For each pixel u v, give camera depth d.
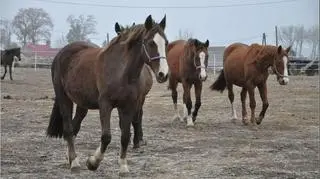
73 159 8.21
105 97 7.35
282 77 13.27
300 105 18.88
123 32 7.46
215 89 15.88
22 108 17.23
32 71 39.25
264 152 10.05
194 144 10.88
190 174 8.05
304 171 8.41
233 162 9.05
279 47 13.19
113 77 7.26
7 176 7.79
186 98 13.46
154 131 12.71
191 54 13.11
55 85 8.61
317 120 15.06
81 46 8.59
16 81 29.75
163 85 29.16
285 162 9.12
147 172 8.14
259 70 13.39
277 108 17.95
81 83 7.89
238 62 14.06
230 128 13.38
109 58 7.39
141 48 7.16
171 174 8.04
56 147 10.31
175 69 14.27
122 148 7.69
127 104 7.41
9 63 30.08
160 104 19.45
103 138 7.34
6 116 15.05
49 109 17.12
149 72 9.49
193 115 13.81
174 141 11.24
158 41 7.04
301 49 85.62
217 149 10.32
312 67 41.22
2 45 89.62
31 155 9.49
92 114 15.96
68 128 8.38
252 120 13.81
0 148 10.11
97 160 7.55
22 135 11.73
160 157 9.45
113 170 8.26
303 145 10.90
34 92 24.19
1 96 21.66
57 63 8.59
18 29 91.12
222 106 18.58
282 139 11.65
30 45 85.38
